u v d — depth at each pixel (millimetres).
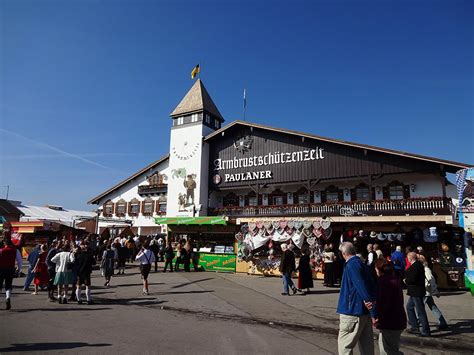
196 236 23062
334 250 18188
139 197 37000
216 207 32375
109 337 6922
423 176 24375
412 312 8086
